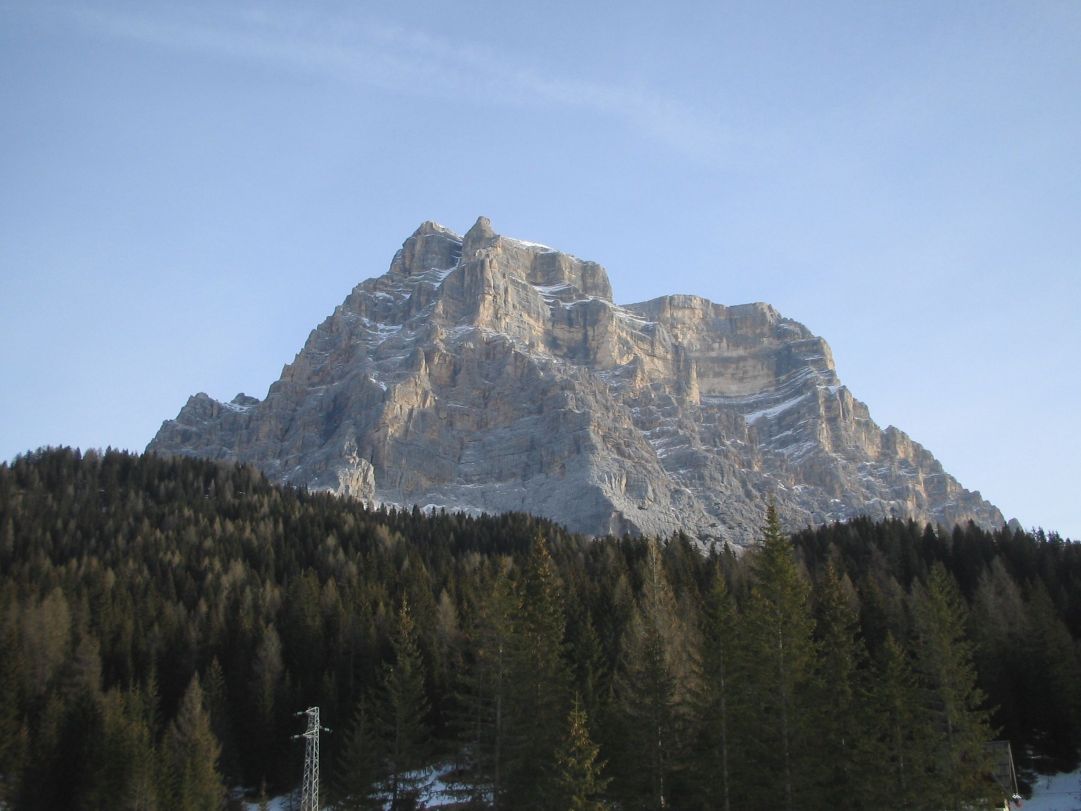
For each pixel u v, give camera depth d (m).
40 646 125.75
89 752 109.31
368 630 136.88
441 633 131.50
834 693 85.75
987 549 164.88
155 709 123.56
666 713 85.06
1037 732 107.88
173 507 194.75
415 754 104.25
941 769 81.94
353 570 166.12
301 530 190.62
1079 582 143.88
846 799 79.44
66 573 152.00
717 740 80.81
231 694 129.62
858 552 173.62
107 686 128.62
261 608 147.25
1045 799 100.62
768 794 77.81
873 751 79.31
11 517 174.00
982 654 111.00
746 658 81.50
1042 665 111.00
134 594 149.88
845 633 94.00
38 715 116.50
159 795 101.94
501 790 90.50
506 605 96.31
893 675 83.69
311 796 99.88
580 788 79.56
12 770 108.25
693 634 110.88
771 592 84.38
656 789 83.56
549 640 96.88
